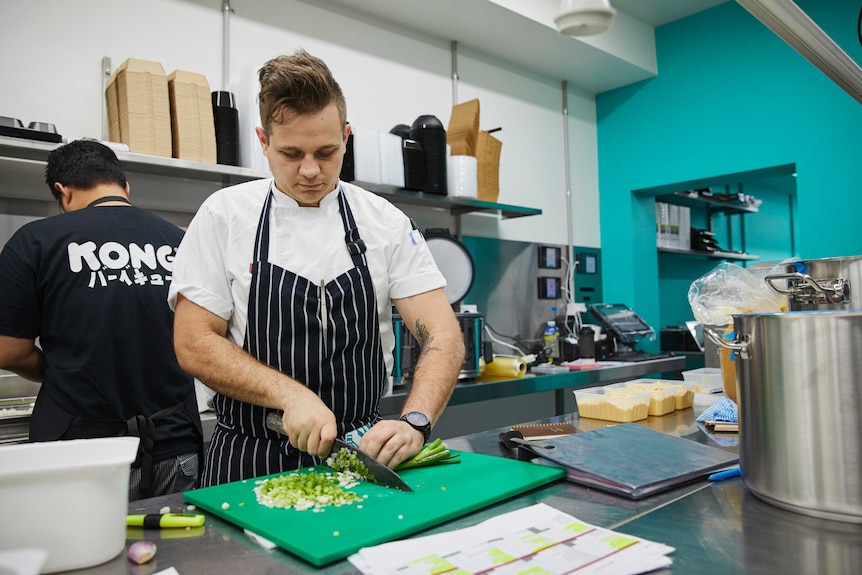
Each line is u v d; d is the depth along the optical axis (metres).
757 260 6.07
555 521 0.81
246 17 2.79
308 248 1.31
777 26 1.29
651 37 4.19
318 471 1.09
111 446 0.77
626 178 4.39
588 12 0.98
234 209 1.31
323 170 1.22
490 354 2.94
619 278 4.41
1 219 2.16
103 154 1.74
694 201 5.06
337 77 3.12
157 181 2.50
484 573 0.65
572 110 4.40
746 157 3.76
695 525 0.79
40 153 2.04
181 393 1.72
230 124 2.39
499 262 3.79
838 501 0.76
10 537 0.65
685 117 4.06
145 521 0.83
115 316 1.58
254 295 1.27
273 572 0.69
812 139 3.49
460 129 3.21
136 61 2.19
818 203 3.47
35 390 2.19
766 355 0.83
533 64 4.01
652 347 4.38
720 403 1.50
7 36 2.19
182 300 1.27
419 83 3.48
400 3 3.17
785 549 0.70
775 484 0.83
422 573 0.65
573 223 4.34
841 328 0.75
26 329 1.56
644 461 1.04
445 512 0.85
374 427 1.10
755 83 3.73
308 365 1.28
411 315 1.42
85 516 0.69
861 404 0.74
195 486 1.76
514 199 3.96
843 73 1.50
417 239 1.47
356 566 0.69
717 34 3.91
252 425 1.24
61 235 1.57
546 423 1.54
